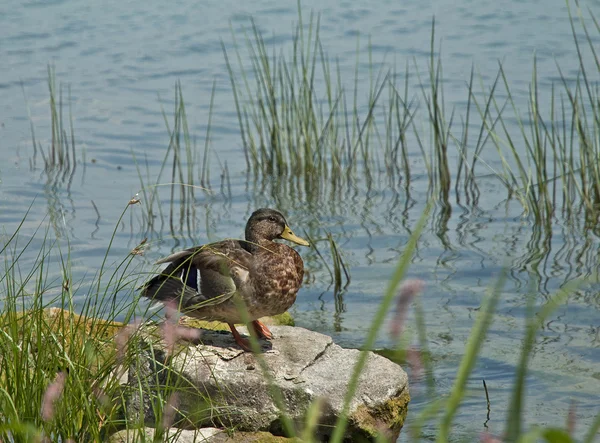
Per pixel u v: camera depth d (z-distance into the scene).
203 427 7.22
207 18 27.03
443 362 8.97
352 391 3.48
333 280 11.47
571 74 21.03
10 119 18.89
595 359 8.90
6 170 15.87
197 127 18.56
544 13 27.06
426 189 15.38
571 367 8.73
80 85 21.20
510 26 25.72
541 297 10.63
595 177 14.21
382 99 19.83
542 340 9.42
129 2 28.97
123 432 6.62
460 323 9.98
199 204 14.55
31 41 24.84
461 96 19.86
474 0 29.05
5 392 5.64
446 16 27.14
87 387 6.24
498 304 10.50
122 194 14.92
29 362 6.33
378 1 28.97
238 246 7.93
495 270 11.62
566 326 9.78
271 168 16.52
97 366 6.61
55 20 27.03
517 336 9.55
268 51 23.59
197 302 7.51
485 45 23.83
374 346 9.45
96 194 14.84
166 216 13.90
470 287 11.05
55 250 12.05
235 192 15.23
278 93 20.28
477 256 12.18
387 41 24.45
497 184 15.53
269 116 18.89
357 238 13.02
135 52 23.75
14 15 27.55
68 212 13.85
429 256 12.23
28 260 11.57
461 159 15.31
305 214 14.15
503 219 13.80
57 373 6.01
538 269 11.60
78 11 28.05
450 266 11.80
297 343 7.99
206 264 7.59
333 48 23.83
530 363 8.84
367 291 11.09
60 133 18.12
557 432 3.17
